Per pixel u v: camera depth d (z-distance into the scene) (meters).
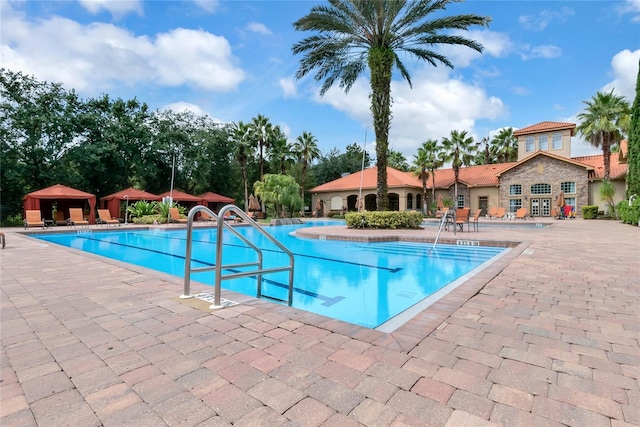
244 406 1.74
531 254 6.64
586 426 1.55
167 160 30.36
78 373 2.09
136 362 2.23
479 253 8.99
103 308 3.38
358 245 10.77
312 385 1.92
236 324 2.90
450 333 2.65
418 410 1.68
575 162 24.58
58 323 2.97
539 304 3.39
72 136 24.92
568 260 5.95
